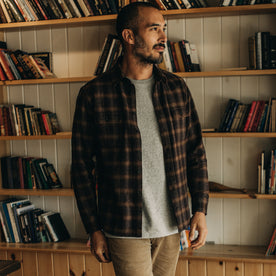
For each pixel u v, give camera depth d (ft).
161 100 5.14
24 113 8.88
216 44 8.50
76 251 8.52
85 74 9.15
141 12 5.00
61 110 9.36
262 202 8.70
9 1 8.52
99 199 5.21
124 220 4.89
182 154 5.23
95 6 8.06
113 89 5.10
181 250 8.44
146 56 4.99
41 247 8.72
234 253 8.21
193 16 8.41
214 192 8.28
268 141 8.54
